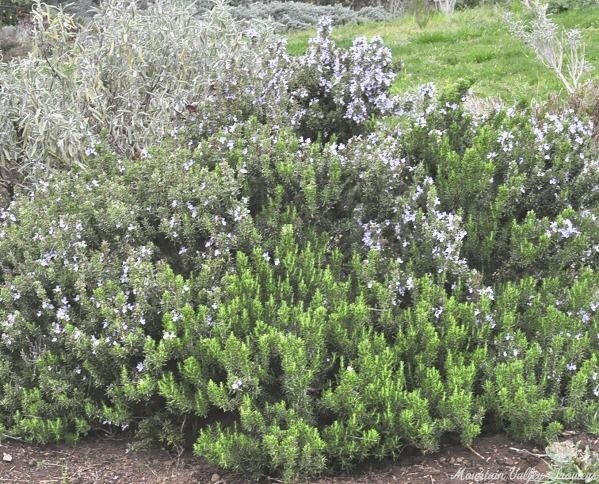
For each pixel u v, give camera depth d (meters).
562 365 3.13
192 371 3.08
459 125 4.37
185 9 6.08
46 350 3.46
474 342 3.35
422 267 3.68
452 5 13.05
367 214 3.95
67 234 3.74
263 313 3.35
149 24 5.89
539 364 3.26
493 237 3.83
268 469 3.05
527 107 4.73
